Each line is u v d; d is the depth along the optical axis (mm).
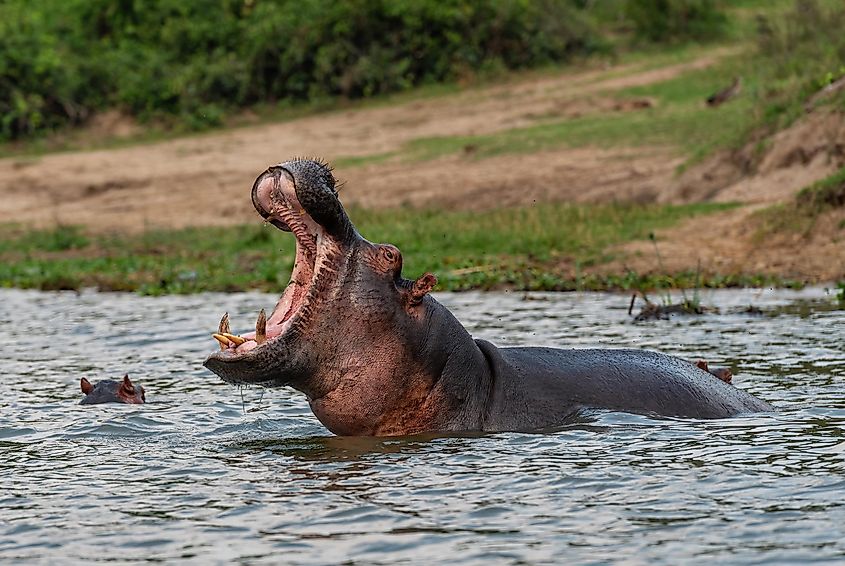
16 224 61562
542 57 84750
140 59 85938
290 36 83562
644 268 42344
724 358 25234
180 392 23500
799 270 40438
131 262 50312
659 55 84500
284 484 16219
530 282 40656
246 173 67812
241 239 53750
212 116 79875
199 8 88500
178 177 68125
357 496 15523
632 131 65000
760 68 68812
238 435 19562
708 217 47125
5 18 84938
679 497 15055
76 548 13906
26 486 16516
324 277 17016
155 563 13352
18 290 45156
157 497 15820
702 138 60812
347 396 17562
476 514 14680
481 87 81375
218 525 14586
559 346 27438
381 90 82625
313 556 13414
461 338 18219
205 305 38406
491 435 18000
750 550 13148
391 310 17359
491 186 58750
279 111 82000
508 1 85500
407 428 18000
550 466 16484
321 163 16953
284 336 16875
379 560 13219
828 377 22703
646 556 13086
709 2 89562
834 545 13211
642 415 18828
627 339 28359
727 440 17625
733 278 39406
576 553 13242
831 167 48906
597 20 93938
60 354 28875
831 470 15945
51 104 81812
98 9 89812
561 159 61875
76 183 68250
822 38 66375
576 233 47250
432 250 47125
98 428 20141
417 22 83875
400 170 64062
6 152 77562
